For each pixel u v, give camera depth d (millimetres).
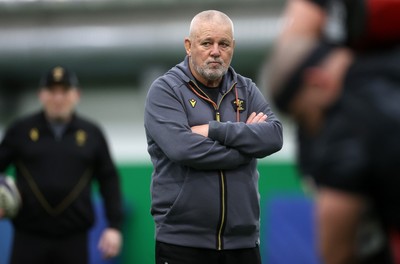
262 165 16234
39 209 11289
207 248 7719
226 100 8172
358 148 3508
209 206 7629
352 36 3695
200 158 7562
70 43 23156
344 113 3600
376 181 3518
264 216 16000
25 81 25562
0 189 10930
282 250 15773
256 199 7996
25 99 26406
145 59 22875
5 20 24234
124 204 16625
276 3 22719
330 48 3645
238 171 7812
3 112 26062
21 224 11367
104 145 12047
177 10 23469
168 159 7875
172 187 7773
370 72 3662
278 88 3633
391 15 3592
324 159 3590
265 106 8430
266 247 15859
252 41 22000
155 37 22672
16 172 11633
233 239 7805
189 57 8195
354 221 3594
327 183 3582
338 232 3623
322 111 3645
